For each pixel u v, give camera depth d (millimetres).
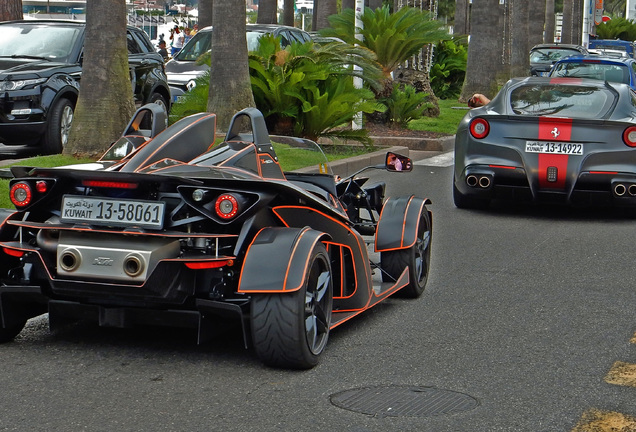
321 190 6621
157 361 5387
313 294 5305
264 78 15406
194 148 5703
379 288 6770
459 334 6180
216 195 5129
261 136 5934
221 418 4523
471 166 11078
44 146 13703
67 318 5484
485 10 28797
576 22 70812
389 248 6969
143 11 65062
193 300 5301
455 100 31891
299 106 15633
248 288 5023
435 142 17984
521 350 5828
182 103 15172
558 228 10477
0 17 18141
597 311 6867
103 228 5176
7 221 5449
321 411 4648
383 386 5062
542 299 7215
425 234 7355
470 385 5121
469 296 7289
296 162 7117
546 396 4965
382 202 7844
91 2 12250
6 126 13266
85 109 12312
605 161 10617
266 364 5285
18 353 5500
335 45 16078
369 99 16328
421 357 5629
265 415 4574
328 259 5438
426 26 21578
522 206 12055
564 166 10680
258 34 19141
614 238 9906
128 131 5992
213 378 5105
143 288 5074
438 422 4535
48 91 13555
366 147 16062
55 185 5297
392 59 21828
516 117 10844
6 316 5531
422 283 7309
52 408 4609
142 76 16078
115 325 5340
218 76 14656
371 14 21969
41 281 5480
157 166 5426
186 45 20156
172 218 5195
